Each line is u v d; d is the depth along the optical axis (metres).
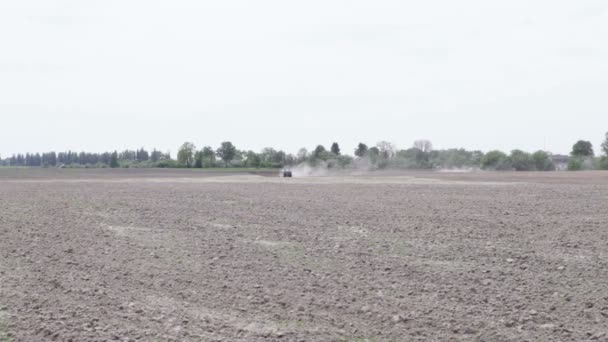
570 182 27.58
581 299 5.93
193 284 6.60
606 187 22.33
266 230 10.54
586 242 8.88
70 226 10.98
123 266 7.49
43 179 39.25
